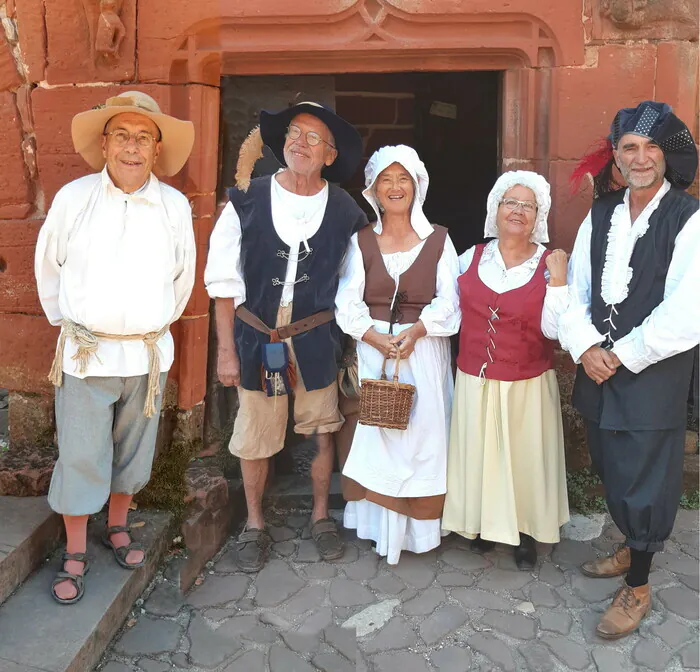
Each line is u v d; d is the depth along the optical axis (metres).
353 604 2.76
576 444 3.45
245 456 2.97
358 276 2.90
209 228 3.29
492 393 2.86
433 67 3.23
